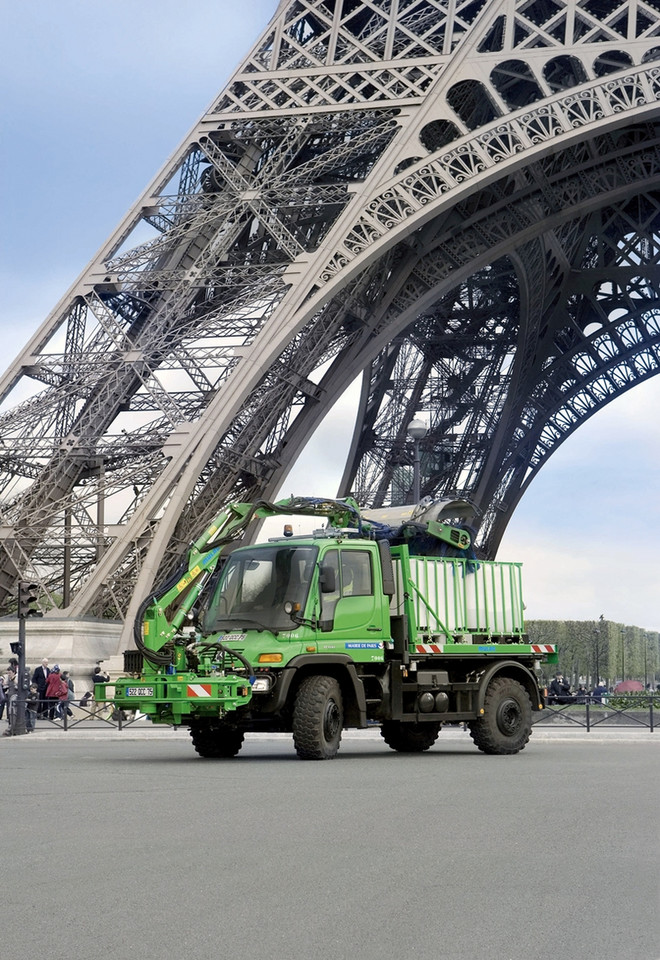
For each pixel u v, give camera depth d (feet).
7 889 33.60
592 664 513.04
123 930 28.76
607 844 42.55
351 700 87.76
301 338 184.14
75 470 173.88
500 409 288.71
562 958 26.48
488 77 184.65
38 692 151.74
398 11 198.49
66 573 168.14
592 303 301.84
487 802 55.52
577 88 178.29
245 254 190.49
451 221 208.03
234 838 43.29
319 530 91.15
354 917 30.25
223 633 87.97
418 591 92.79
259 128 191.31
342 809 52.34
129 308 188.96
